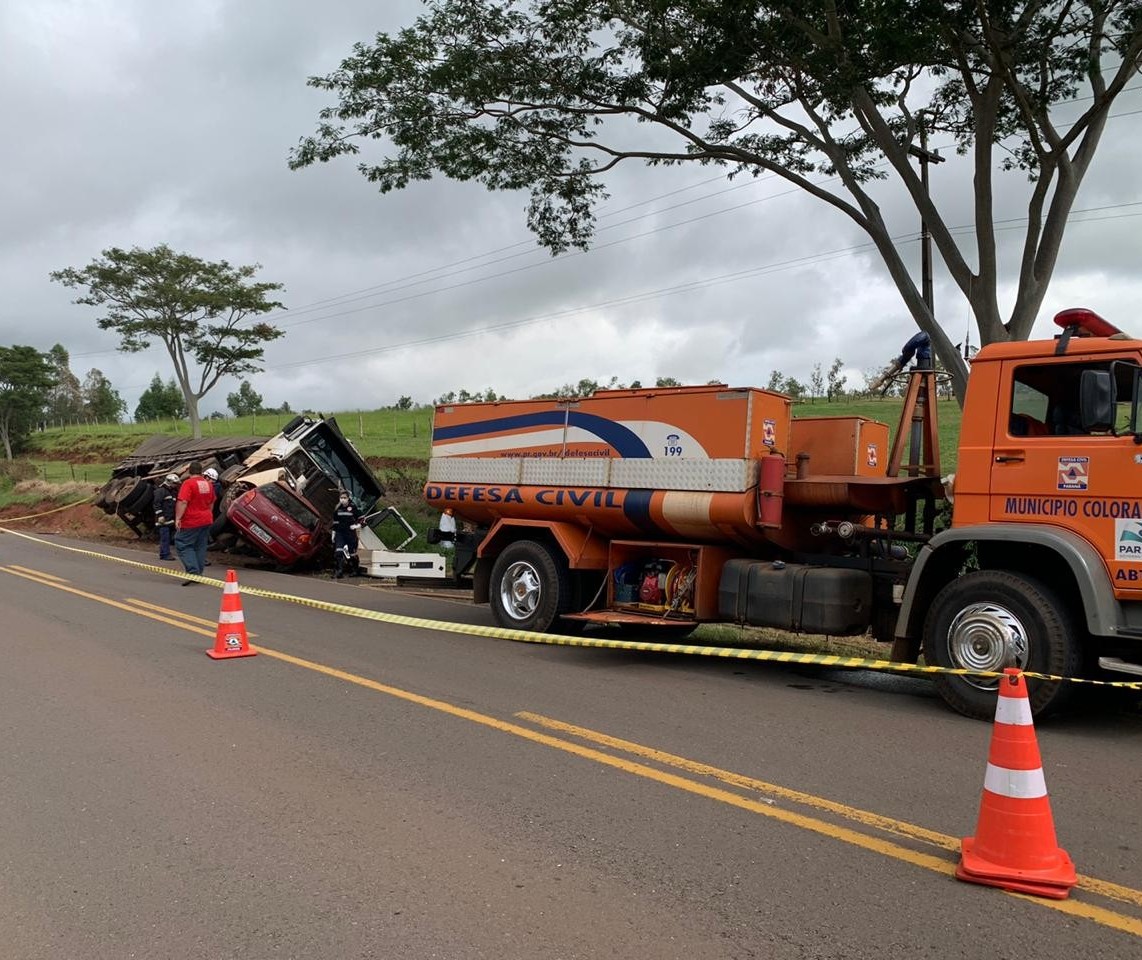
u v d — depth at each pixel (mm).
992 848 3801
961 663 6559
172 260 36906
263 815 4508
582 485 9172
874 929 3369
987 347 6777
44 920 3471
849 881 3781
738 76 12570
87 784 4949
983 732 6133
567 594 9523
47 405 75938
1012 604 6367
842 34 11102
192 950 3242
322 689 7109
